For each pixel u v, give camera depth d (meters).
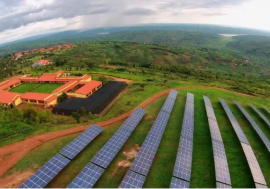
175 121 57.34
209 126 51.56
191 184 35.59
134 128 50.22
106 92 86.50
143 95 81.12
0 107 78.62
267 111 70.12
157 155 42.75
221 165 37.69
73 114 62.25
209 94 86.38
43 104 85.88
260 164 42.41
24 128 53.22
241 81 168.50
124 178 32.44
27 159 39.91
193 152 44.47
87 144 43.12
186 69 173.88
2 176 35.69
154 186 34.47
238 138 49.66
